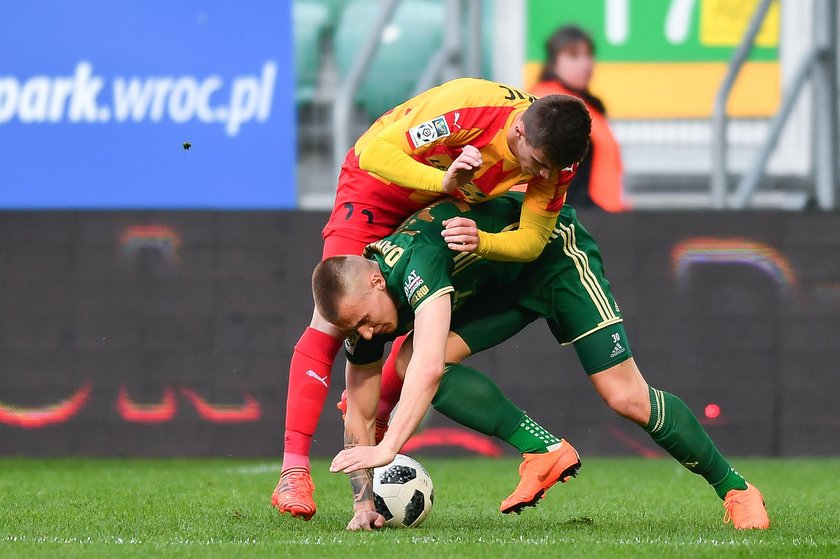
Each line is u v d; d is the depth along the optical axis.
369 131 16.61
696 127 30.62
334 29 30.88
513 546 13.35
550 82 30.72
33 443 29.06
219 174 29.97
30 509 17.66
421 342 13.12
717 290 29.00
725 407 28.98
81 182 30.02
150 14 30.02
